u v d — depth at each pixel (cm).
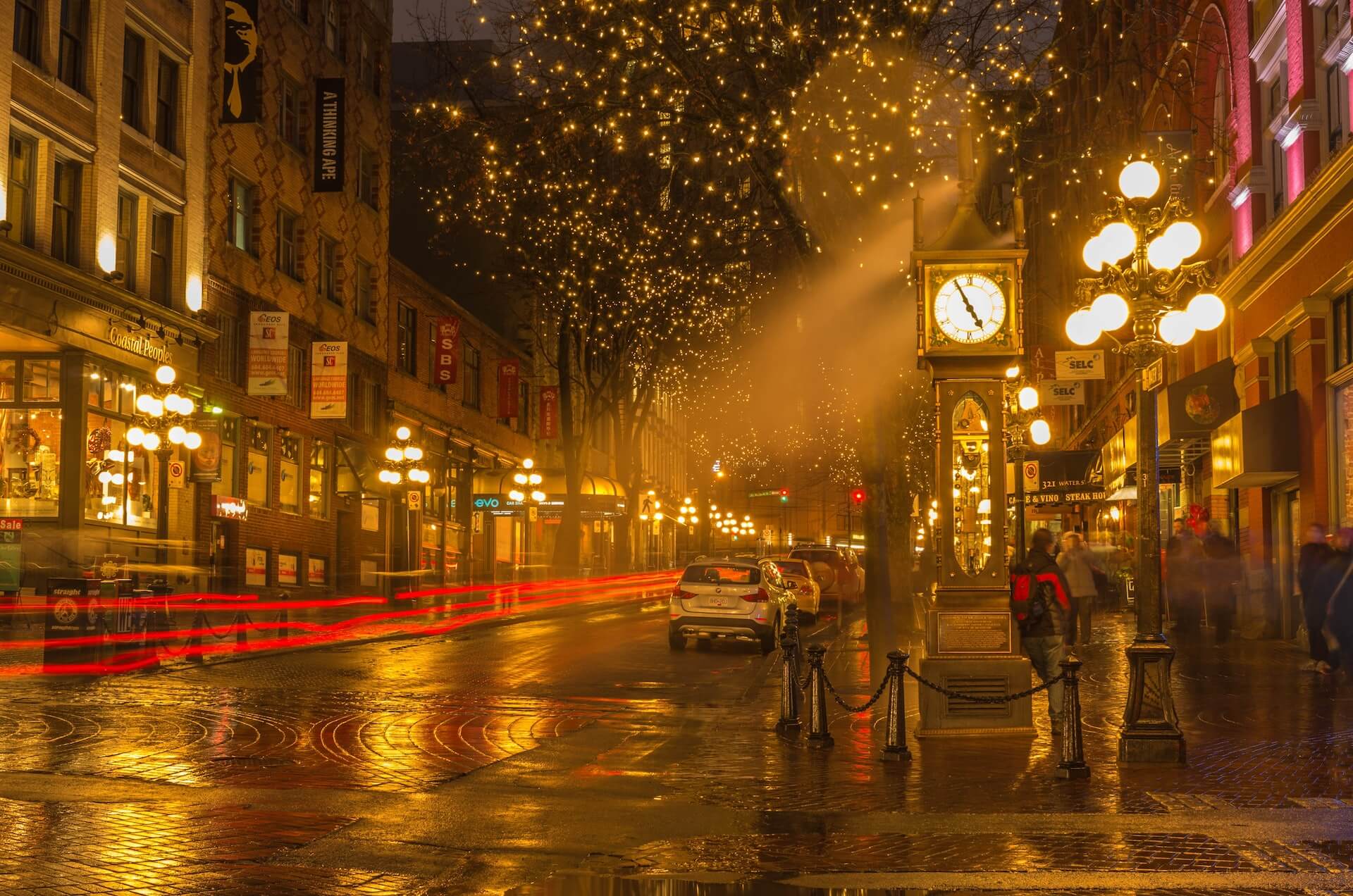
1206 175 3086
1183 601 2755
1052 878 770
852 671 2112
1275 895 729
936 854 842
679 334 5225
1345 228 2198
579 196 3641
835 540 11275
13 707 1551
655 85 1967
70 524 2739
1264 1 2661
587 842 878
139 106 3109
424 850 848
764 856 839
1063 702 1159
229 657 2256
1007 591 1416
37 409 2764
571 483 4909
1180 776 1144
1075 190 4806
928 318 1436
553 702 1719
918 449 3925
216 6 3434
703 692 1878
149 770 1136
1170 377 3578
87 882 733
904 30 1808
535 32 2100
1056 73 2189
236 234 3575
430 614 3434
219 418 3384
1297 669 2094
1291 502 2675
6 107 2564
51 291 2670
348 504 4219
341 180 3875
